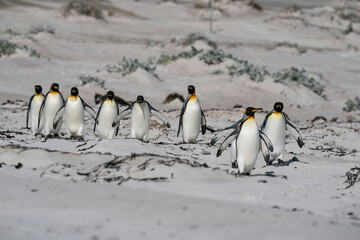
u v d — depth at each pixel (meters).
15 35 167.12
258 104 119.38
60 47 163.88
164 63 149.25
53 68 135.12
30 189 26.55
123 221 20.69
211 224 20.48
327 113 119.88
